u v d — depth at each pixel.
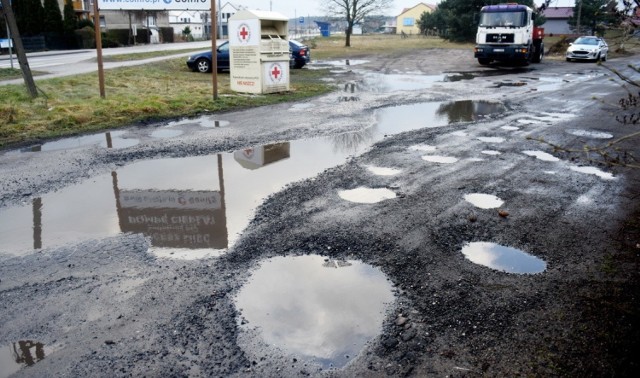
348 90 16.11
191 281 3.84
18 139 8.46
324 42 52.03
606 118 10.71
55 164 7.08
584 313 3.38
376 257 4.23
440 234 4.70
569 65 26.53
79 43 42.84
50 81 14.45
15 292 3.69
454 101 13.56
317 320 3.32
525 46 24.00
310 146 8.26
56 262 4.16
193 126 9.92
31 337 3.15
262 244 4.49
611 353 2.96
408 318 3.33
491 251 4.36
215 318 3.34
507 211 5.29
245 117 11.01
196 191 5.98
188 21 87.06
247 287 3.75
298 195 5.79
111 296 3.62
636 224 4.95
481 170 6.81
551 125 9.97
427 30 75.25
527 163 7.18
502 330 3.19
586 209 5.37
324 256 4.26
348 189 6.00
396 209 5.33
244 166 7.06
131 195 5.84
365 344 3.07
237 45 14.62
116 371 2.83
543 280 3.84
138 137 8.87
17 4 40.06
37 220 5.07
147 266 4.09
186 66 23.28
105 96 12.62
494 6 24.27
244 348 3.03
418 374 2.79
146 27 54.28
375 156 7.55
